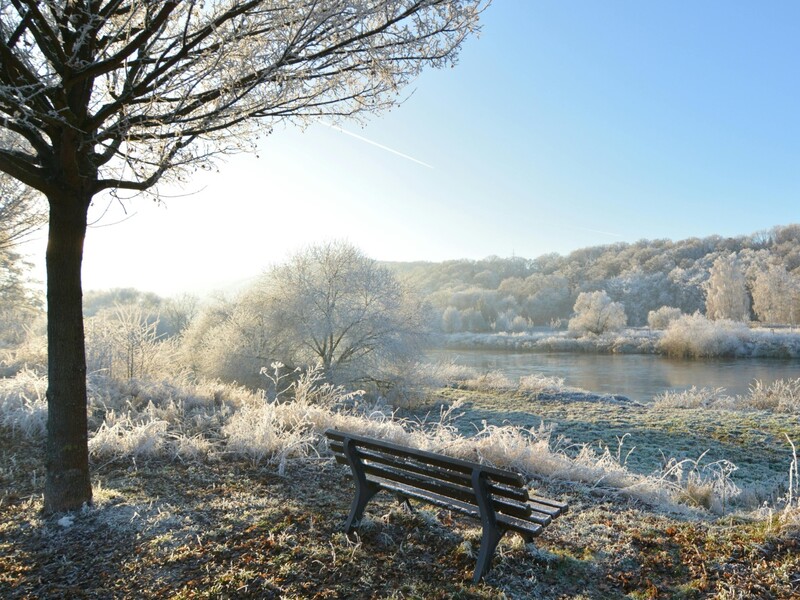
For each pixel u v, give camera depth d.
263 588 3.30
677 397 18.03
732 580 3.36
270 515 4.46
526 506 3.39
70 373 4.53
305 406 8.44
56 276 4.43
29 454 6.61
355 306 20.09
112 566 3.64
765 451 10.59
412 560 3.75
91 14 3.47
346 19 3.91
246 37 3.85
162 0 3.58
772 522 4.29
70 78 3.65
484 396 20.12
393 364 19.92
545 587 3.42
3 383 9.24
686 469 9.39
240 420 7.51
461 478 3.62
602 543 4.10
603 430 12.82
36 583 3.45
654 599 3.26
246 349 20.14
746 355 36.81
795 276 60.12
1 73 3.82
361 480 4.30
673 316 58.19
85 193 4.41
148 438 6.70
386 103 4.79
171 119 4.06
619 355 41.47
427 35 4.30
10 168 4.00
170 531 4.14
